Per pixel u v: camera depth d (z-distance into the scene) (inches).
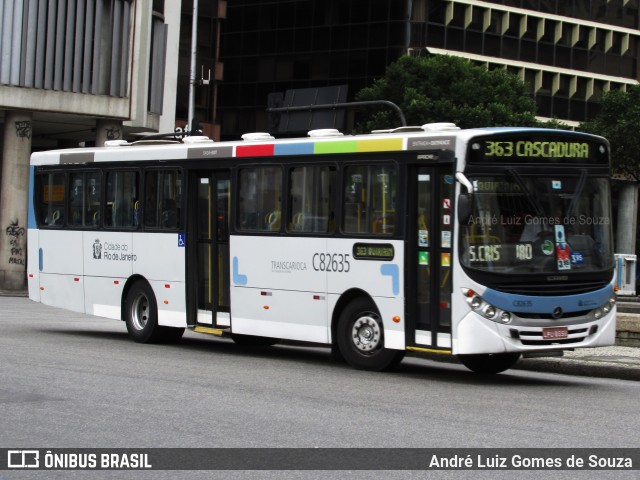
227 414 503.8
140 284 903.7
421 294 694.5
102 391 571.8
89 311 957.8
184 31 3400.6
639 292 2256.4
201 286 853.2
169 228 874.8
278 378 665.6
